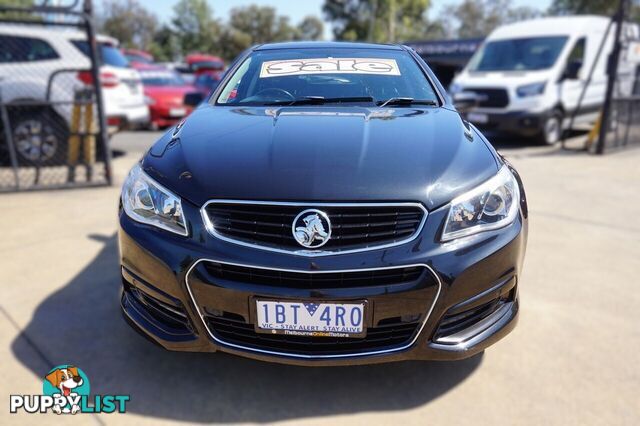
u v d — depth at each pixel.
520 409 2.01
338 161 1.97
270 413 2.00
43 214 4.46
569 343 2.46
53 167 6.32
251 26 56.31
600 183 5.69
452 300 1.86
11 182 5.65
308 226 1.79
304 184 1.85
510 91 8.05
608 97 7.48
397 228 1.83
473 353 1.95
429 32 46.22
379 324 1.86
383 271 1.80
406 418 1.97
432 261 1.81
